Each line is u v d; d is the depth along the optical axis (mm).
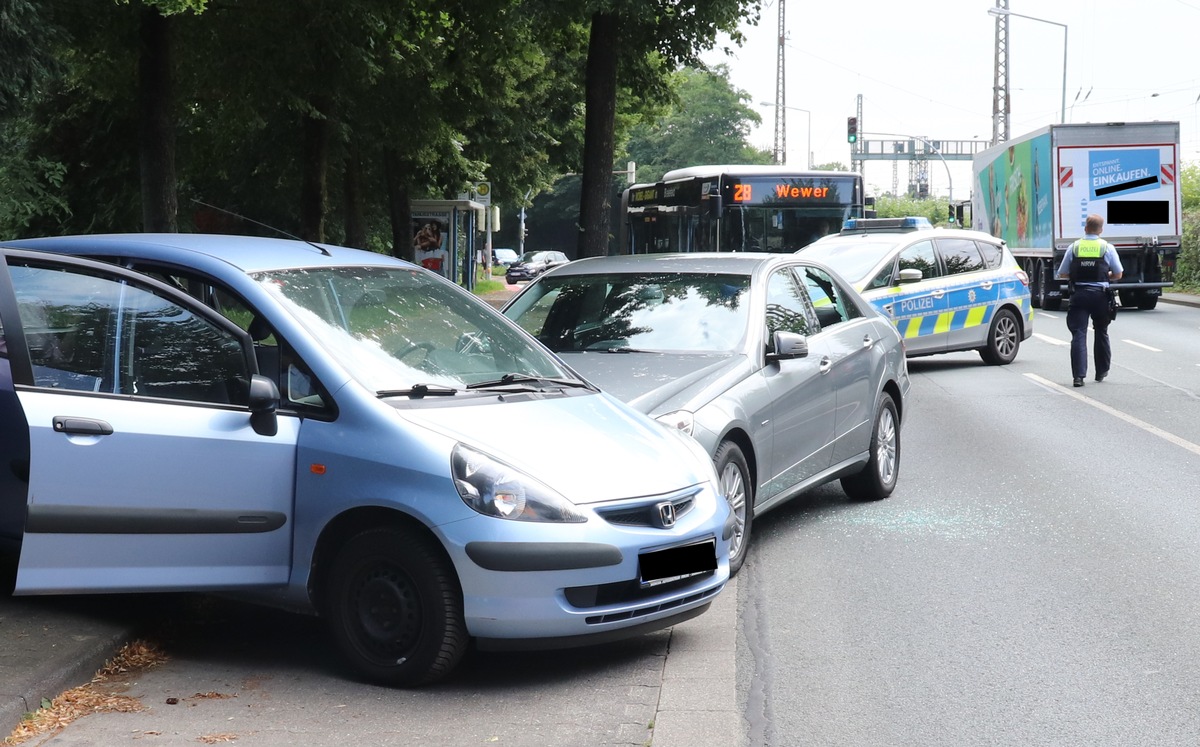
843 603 8289
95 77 27516
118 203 42062
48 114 40812
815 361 10320
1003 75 69812
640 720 6188
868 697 6523
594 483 6762
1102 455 13984
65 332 6836
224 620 7930
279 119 34656
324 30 25609
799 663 7090
